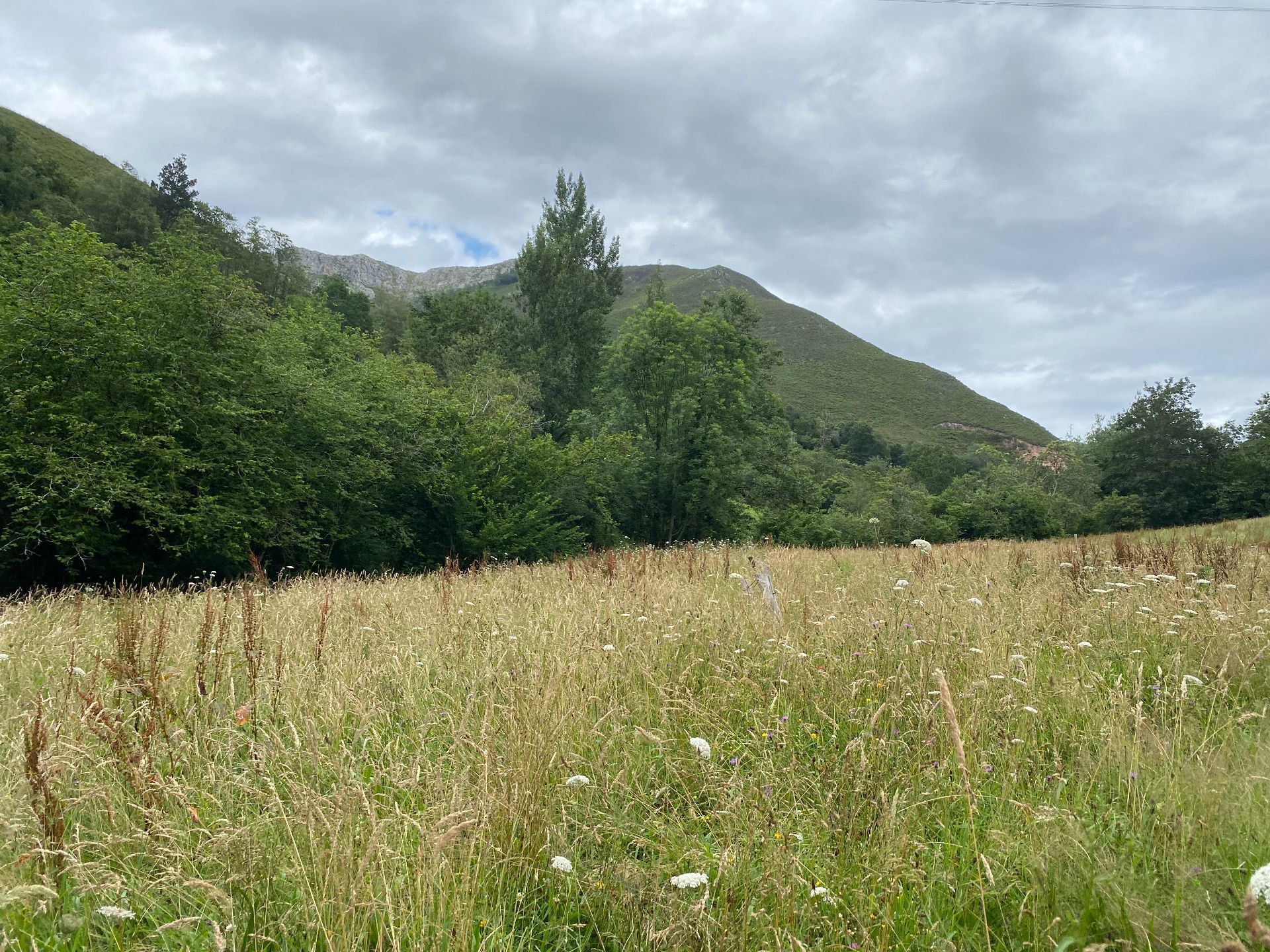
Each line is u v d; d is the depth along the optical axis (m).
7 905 2.10
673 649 4.94
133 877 2.38
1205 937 2.04
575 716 3.53
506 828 2.64
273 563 18.86
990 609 5.56
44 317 14.81
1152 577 6.70
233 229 57.75
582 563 11.45
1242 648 4.58
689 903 2.16
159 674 3.79
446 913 2.22
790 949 2.00
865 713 3.74
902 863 2.38
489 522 23.34
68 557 13.94
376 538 21.66
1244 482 56.78
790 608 5.91
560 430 46.72
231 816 2.74
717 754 3.30
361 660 4.55
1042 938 2.16
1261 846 2.45
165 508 14.53
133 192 57.50
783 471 42.59
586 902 2.42
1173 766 2.98
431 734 3.61
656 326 36.16
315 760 2.90
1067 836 2.54
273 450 18.16
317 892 2.20
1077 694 3.89
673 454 34.72
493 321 59.16
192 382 16.67
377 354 27.67
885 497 41.09
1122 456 62.22
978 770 3.05
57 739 3.03
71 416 14.34
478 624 5.81
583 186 52.38
